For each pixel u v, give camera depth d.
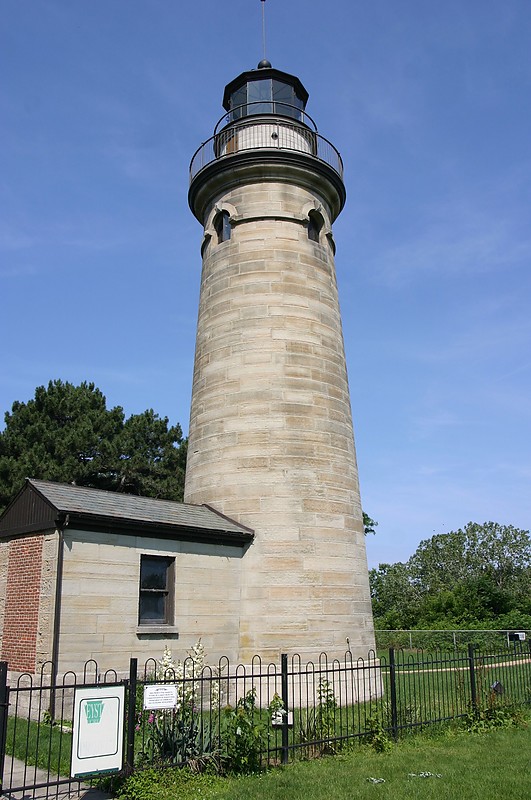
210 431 16.30
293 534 14.87
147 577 13.06
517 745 10.41
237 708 9.03
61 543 11.69
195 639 13.41
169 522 13.23
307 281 17.20
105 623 11.98
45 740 9.68
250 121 18.59
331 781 8.28
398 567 77.62
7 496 28.95
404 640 34.03
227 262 17.48
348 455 16.48
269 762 9.25
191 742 8.61
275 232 17.33
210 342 17.16
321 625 14.50
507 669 17.08
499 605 43.47
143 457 34.38
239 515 15.13
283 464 15.36
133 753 7.85
